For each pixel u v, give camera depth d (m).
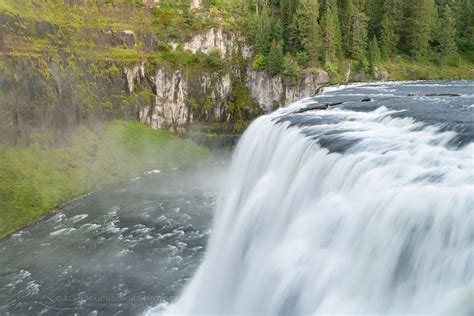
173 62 72.81
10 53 53.69
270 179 29.38
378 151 22.58
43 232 40.78
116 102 67.12
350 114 35.09
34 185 48.62
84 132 60.16
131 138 65.06
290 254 21.38
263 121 39.41
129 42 73.38
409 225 16.03
